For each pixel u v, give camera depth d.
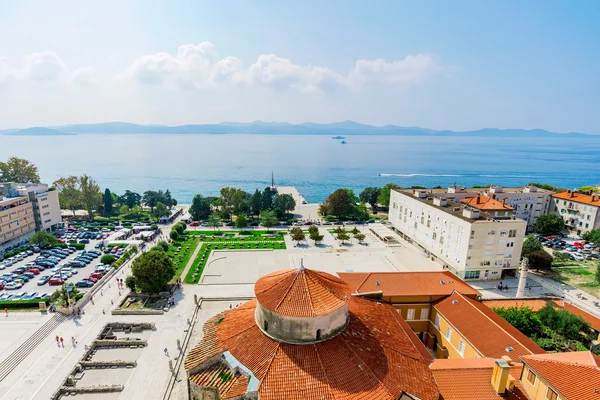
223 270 94.81
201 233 130.50
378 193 179.38
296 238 118.44
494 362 39.00
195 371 35.72
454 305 55.75
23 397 48.00
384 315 44.84
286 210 166.00
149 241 117.38
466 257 88.75
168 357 57.06
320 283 37.03
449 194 126.06
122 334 63.75
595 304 78.88
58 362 55.12
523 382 37.44
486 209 106.56
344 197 153.25
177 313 70.94
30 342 59.72
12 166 154.75
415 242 117.00
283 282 37.16
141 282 74.94
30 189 119.06
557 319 59.19
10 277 84.56
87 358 56.66
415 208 115.50
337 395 29.94
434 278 63.31
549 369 34.59
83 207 154.38
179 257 103.81
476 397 35.72
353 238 125.69
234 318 41.75
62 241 114.31
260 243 118.69
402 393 32.03
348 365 32.66
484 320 50.34
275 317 34.50
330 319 34.62
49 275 86.31
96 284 81.31
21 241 112.50
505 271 94.19
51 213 126.88
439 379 37.53
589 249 114.62
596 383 31.23
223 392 32.12
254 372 32.41
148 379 51.84
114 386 49.56
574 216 131.00
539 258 93.62
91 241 117.25
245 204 154.75
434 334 57.97
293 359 32.62
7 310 68.88
